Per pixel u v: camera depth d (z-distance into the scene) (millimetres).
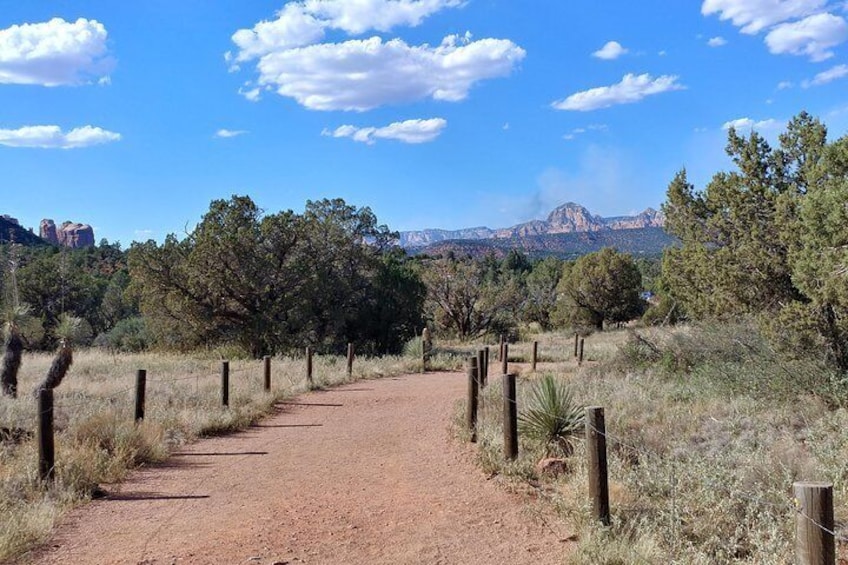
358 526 6652
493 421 11328
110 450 9609
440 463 9422
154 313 33781
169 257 33000
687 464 7270
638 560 5203
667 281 19594
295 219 34719
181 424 12078
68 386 17141
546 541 6062
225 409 13609
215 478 8867
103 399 14547
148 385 17250
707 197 17109
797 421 9914
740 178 15695
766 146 15641
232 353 32344
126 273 69938
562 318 53969
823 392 10828
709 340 15773
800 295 14219
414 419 13852
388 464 9523
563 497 7000
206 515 7137
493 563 5586
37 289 49438
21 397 15492
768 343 12867
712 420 10258
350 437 11898
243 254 32375
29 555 5855
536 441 9398
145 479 8820
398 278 39219
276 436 12109
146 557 5797
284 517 7004
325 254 36969
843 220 10438
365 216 38062
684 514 6180
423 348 27891
